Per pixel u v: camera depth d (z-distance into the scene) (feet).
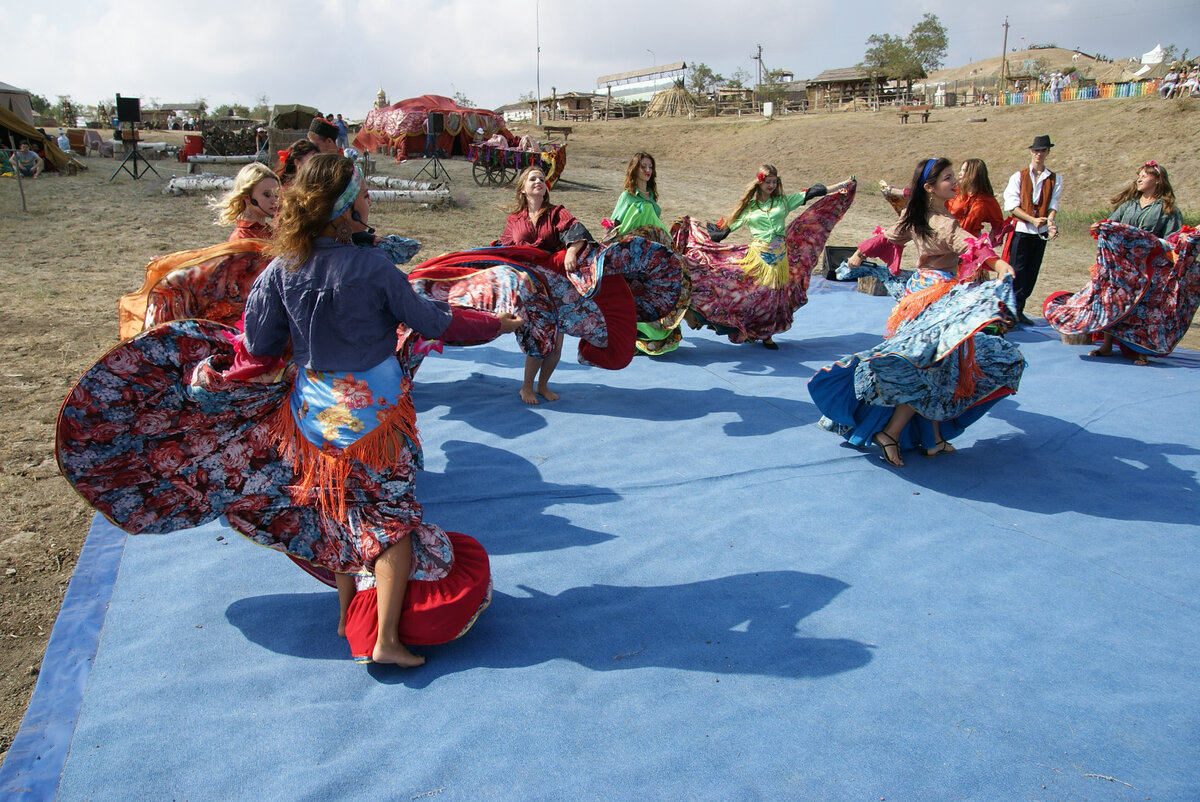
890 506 14.33
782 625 10.71
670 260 18.39
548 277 16.15
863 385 15.53
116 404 8.80
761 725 8.85
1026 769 8.29
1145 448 17.07
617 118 203.51
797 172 104.01
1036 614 11.12
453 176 75.77
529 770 8.14
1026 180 26.81
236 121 100.63
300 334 8.72
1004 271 14.55
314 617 10.71
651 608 11.04
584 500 14.25
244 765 8.18
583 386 20.72
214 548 12.35
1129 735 8.80
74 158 78.07
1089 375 22.44
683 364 23.03
